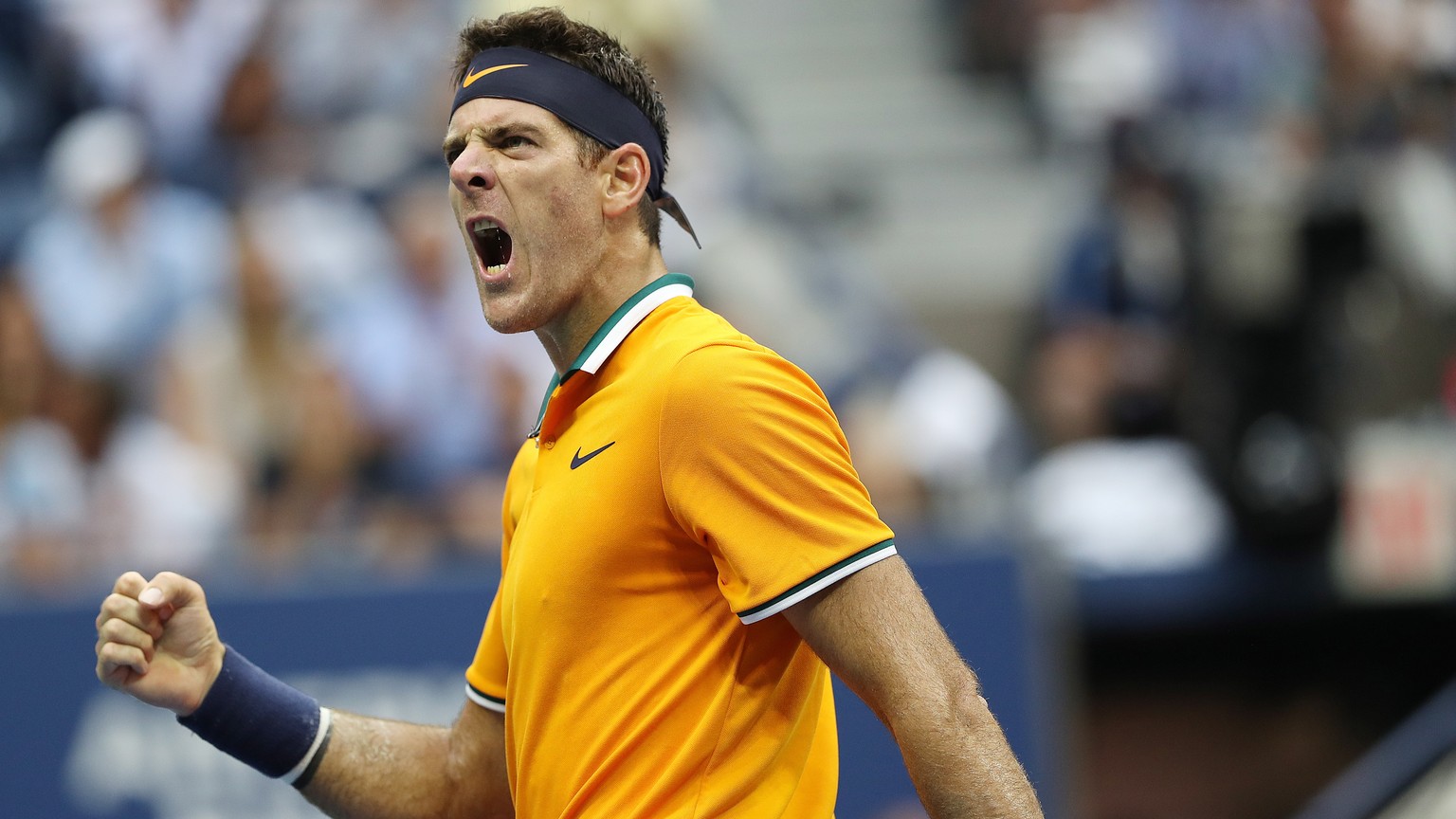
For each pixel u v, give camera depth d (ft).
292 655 59.77
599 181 27.22
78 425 77.87
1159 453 78.59
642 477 25.49
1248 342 76.18
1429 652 76.13
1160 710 77.92
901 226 106.42
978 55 117.50
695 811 25.22
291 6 90.63
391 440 74.38
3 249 82.33
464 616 60.49
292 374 75.92
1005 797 23.09
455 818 30.76
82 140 86.07
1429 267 78.59
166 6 92.27
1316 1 92.73
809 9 121.90
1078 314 82.84
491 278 27.09
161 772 59.67
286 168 85.20
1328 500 74.13
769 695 25.84
